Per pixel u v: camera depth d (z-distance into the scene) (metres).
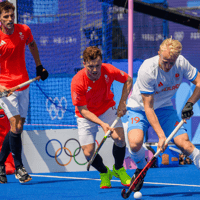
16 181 16.23
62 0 29.58
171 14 30.50
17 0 21.92
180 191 13.36
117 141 13.64
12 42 14.90
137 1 30.06
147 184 14.88
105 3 28.88
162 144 11.49
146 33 31.80
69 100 27.67
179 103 25.67
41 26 29.78
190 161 21.17
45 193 13.48
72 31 29.80
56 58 29.92
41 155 18.45
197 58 31.41
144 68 11.72
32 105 26.94
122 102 13.23
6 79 15.15
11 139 15.23
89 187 14.51
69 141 18.67
